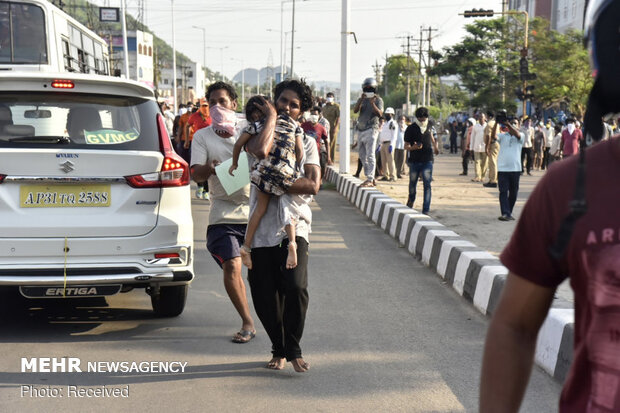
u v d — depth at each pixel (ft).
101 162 17.78
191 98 57.47
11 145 17.54
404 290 24.16
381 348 17.81
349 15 62.18
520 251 5.48
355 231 37.29
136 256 18.07
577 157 5.20
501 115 40.34
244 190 18.22
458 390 15.02
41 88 18.02
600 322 4.87
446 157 116.98
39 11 39.91
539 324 5.72
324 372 16.05
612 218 4.86
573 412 5.15
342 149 62.34
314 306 21.88
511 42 197.26
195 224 38.86
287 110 15.64
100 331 19.16
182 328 19.51
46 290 17.65
